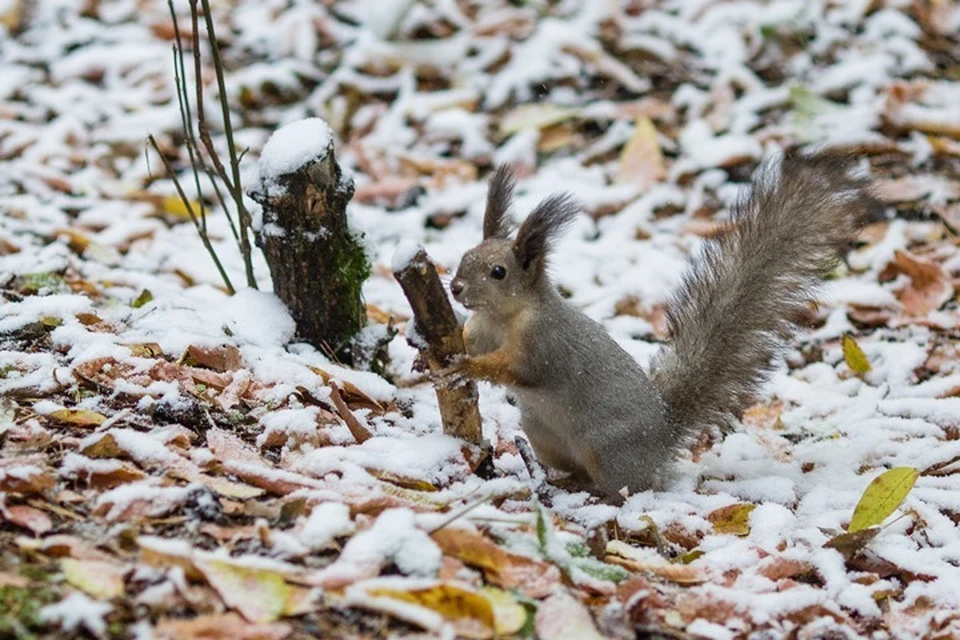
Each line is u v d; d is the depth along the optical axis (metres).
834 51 16.62
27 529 6.10
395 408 9.09
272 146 9.23
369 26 16.91
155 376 8.26
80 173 14.18
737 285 9.34
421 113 15.66
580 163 14.80
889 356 11.15
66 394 7.91
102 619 5.31
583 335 8.60
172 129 15.09
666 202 13.95
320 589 5.79
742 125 15.07
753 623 6.50
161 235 12.76
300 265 9.37
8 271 10.62
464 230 13.62
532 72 16.14
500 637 5.81
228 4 17.84
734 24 17.05
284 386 8.55
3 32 17.05
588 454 8.59
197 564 5.72
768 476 8.88
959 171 14.23
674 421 9.00
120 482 6.70
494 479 8.00
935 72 16.20
